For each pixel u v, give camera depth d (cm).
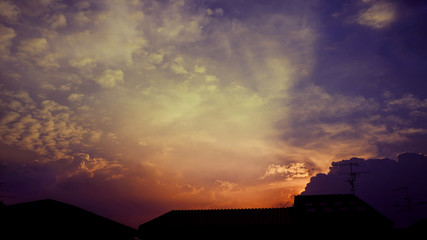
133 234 2134
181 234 2491
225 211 2856
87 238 1834
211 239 2436
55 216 1772
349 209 2444
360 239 2225
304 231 2317
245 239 2391
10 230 1627
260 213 2709
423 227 2445
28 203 1852
